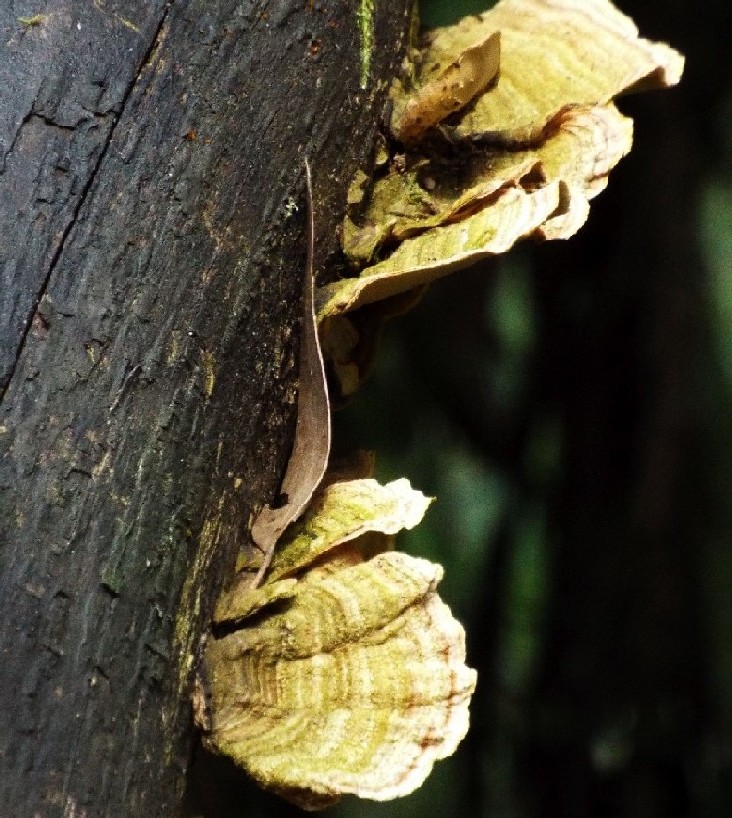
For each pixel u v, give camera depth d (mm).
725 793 885
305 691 485
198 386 481
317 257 515
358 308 540
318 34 511
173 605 477
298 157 505
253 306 495
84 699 457
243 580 498
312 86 509
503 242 504
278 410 509
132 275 471
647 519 911
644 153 906
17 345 456
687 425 918
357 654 488
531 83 564
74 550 458
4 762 446
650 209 900
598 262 913
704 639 914
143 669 470
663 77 563
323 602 490
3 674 447
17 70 467
